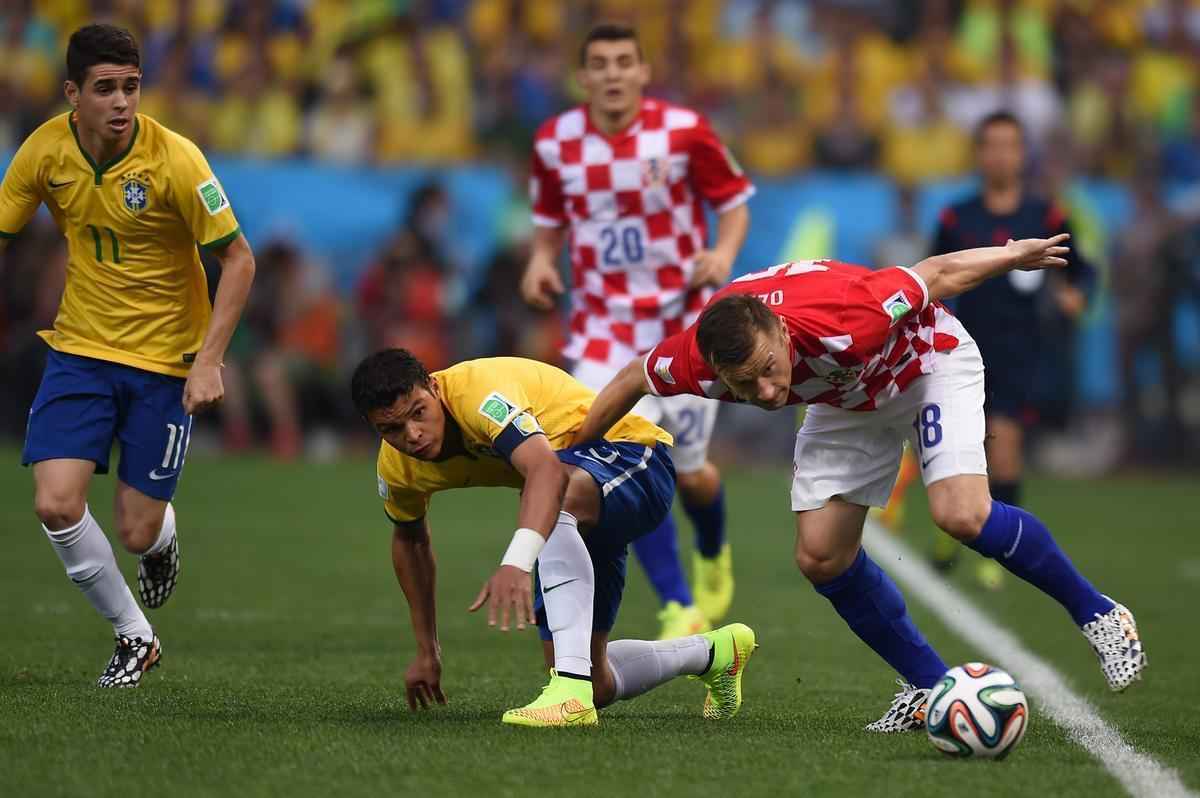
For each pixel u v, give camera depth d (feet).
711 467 85.35
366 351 179.93
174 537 68.95
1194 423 187.52
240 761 48.08
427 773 46.83
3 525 125.08
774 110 199.82
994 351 104.83
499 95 197.57
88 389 64.59
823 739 54.08
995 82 206.59
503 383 54.70
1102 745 54.39
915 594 101.76
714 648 59.00
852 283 54.80
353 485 158.51
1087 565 117.19
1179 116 210.79
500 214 180.34
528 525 51.75
